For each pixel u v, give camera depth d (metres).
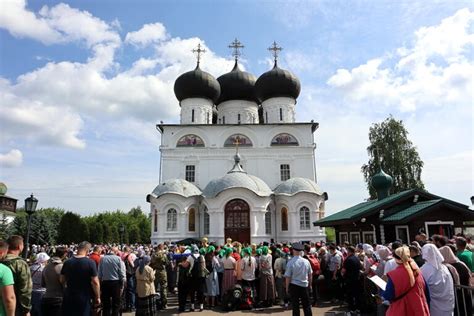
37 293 10.74
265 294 15.82
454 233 20.17
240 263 15.87
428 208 19.81
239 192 36.50
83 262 8.95
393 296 6.95
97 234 71.56
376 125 53.47
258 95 51.88
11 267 7.68
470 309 8.84
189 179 45.44
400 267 7.05
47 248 40.06
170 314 14.99
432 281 7.81
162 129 47.12
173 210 38.56
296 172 45.72
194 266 15.88
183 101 50.81
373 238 22.44
